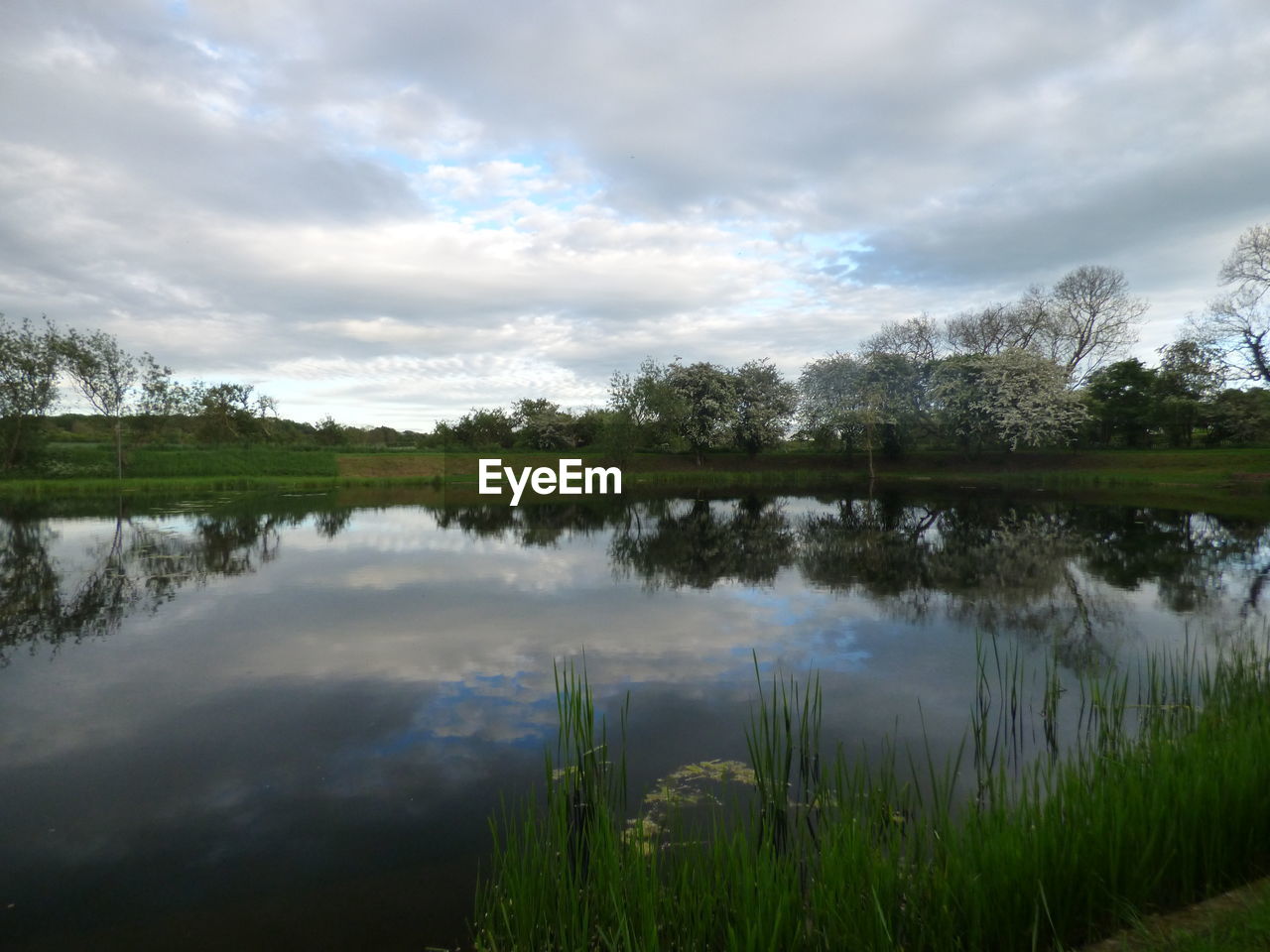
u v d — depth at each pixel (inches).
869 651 323.6
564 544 652.7
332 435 1775.3
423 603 420.2
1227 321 1322.6
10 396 1229.7
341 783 204.1
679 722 243.4
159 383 1326.3
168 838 176.9
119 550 605.9
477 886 139.4
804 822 168.9
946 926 115.7
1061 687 273.3
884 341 1625.2
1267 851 138.0
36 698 270.7
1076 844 124.6
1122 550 597.6
